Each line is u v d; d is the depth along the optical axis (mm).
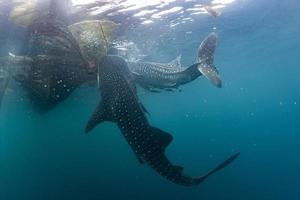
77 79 11938
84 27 10172
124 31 16625
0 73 16047
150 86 7898
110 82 5969
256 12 19453
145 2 13984
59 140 97125
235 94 70812
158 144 4938
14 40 14125
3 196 58250
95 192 42688
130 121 5262
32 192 54750
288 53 38062
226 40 25641
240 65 39500
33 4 10984
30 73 14234
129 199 38812
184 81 7781
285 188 42906
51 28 11320
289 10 20438
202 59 7961
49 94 14305
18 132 61969
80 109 43406
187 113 94688
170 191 38875
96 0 12344
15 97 26016
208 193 38625
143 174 47188
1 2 11109
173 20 17141
